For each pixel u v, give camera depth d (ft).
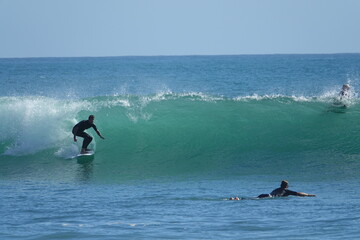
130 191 156.25
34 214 124.36
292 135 212.02
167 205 134.31
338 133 211.41
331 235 99.55
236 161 194.59
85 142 206.08
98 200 142.41
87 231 106.11
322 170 179.22
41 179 177.88
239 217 118.32
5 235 102.94
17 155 208.95
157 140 214.07
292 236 99.66
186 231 105.50
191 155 203.41
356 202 133.18
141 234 103.30
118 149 209.97
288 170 181.16
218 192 152.66
